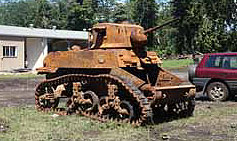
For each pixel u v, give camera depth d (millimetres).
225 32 42406
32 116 10484
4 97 15734
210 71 14102
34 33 35656
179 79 10672
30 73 30844
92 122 9453
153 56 10531
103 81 9820
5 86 20891
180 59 45594
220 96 13953
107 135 8078
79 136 7977
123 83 9125
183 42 53062
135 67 10055
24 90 18844
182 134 8297
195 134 8312
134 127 8859
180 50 53406
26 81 23844
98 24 10852
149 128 8797
